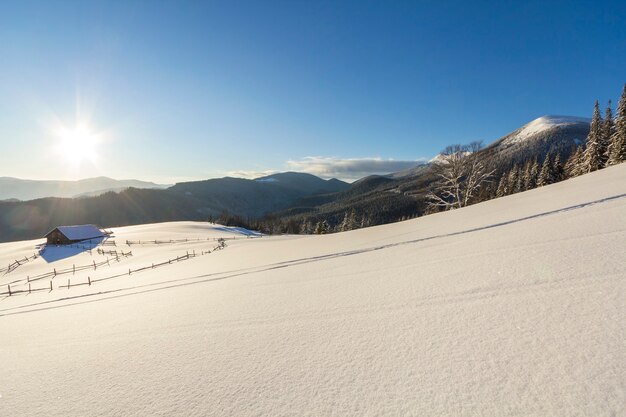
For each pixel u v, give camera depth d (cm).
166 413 279
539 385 228
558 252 521
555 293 369
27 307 1292
